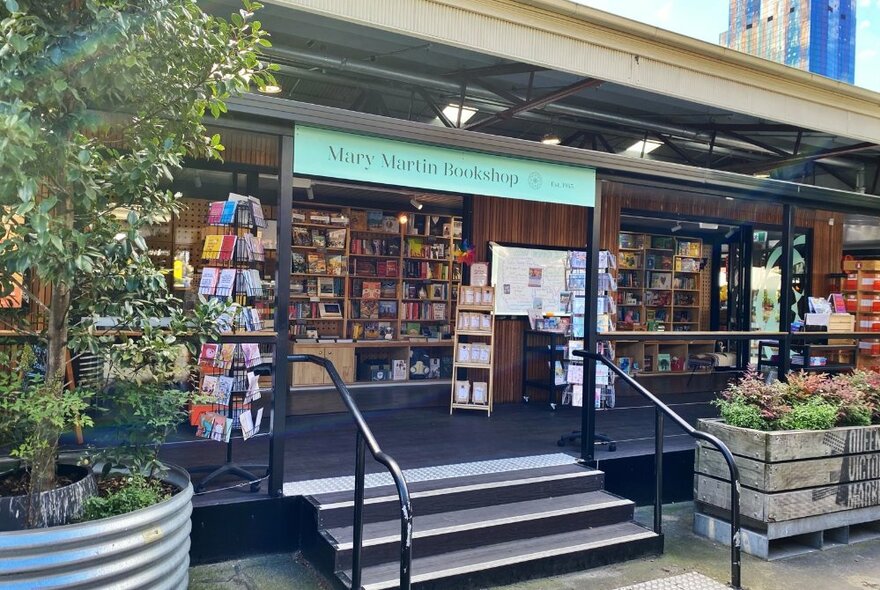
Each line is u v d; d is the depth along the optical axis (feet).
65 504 8.93
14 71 7.71
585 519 14.33
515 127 29.43
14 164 7.34
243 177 20.18
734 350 31.99
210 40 9.45
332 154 13.43
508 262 24.11
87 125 8.61
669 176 18.04
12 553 7.70
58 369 9.37
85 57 8.29
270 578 11.92
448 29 17.13
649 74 20.63
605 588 12.41
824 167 34.01
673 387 28.73
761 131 26.86
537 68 19.92
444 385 24.08
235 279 13.38
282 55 19.36
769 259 31.48
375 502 12.98
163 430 10.32
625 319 31.73
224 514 12.47
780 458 14.40
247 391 13.69
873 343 28.09
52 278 8.43
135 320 9.73
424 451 17.03
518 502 14.64
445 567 12.01
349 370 23.56
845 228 32.01
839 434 15.21
